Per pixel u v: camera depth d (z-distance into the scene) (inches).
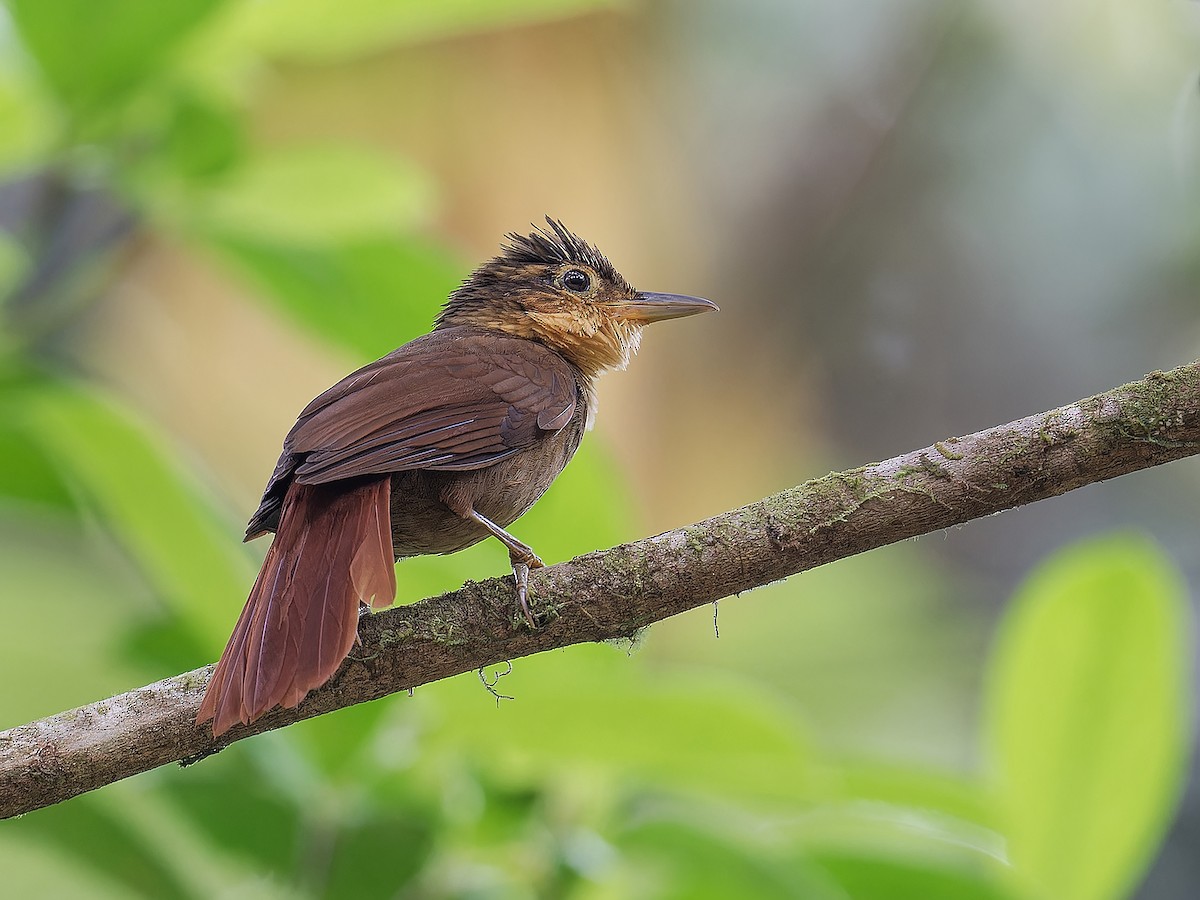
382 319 374.0
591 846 322.3
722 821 327.0
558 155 628.4
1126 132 774.5
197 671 270.1
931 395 804.6
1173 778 299.1
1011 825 306.7
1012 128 785.6
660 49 709.3
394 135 596.4
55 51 328.2
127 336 591.5
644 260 684.1
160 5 322.7
